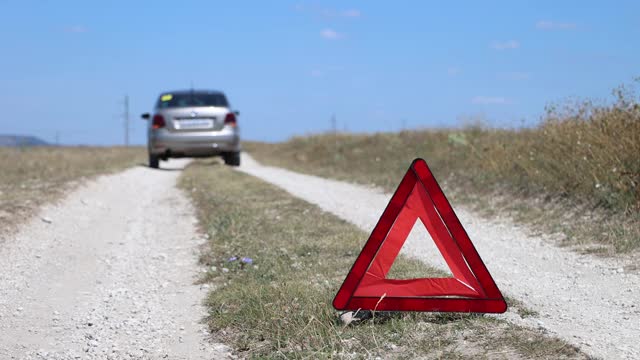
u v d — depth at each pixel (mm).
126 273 7559
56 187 14203
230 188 14625
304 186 16109
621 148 10766
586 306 5609
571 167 11430
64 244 9156
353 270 4906
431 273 6379
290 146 36219
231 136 20125
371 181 16656
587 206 10062
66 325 5711
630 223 8867
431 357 4203
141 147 55281
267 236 8750
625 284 6387
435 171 16016
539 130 14547
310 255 7465
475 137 18594
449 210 4902
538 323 4980
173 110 19953
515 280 6746
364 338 4590
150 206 12750
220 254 7914
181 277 7172
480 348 4250
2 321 5832
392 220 4918
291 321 4969
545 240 8820
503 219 10539
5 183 14820
